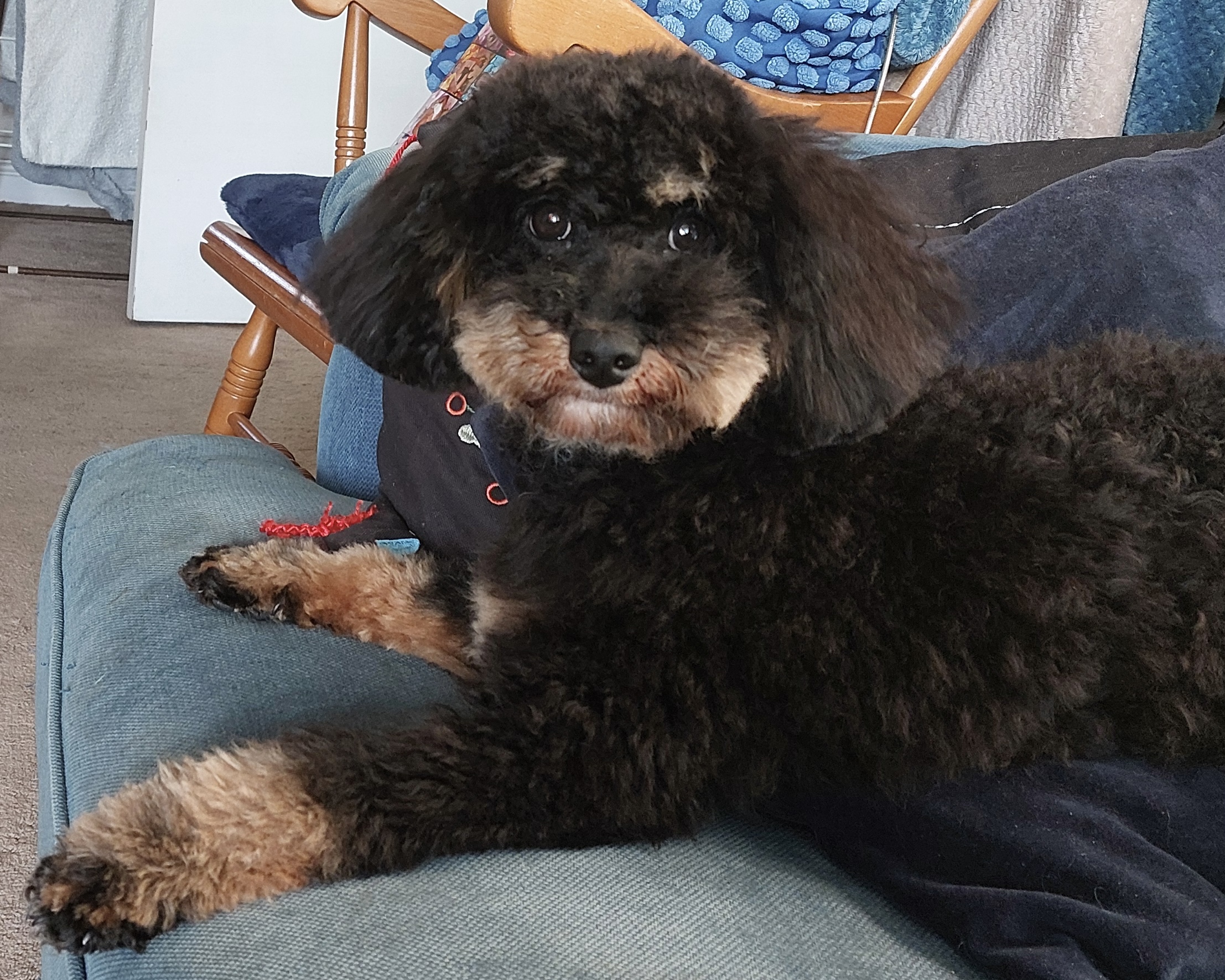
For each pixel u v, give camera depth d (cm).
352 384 92
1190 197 65
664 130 50
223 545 67
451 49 113
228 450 87
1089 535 47
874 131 104
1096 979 40
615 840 47
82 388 151
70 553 72
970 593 46
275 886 43
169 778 45
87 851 43
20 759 84
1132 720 46
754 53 97
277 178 116
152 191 173
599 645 47
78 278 193
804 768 48
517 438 58
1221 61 101
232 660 57
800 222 51
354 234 57
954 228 72
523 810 45
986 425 51
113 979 42
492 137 51
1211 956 40
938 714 45
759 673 47
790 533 49
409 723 49
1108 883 41
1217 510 48
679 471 51
